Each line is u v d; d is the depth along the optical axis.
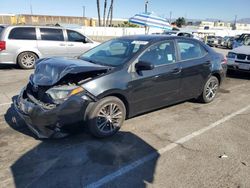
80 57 5.33
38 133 4.05
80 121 4.07
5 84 7.68
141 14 18.75
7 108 5.59
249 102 6.54
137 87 4.57
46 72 4.23
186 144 4.23
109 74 4.26
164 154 3.90
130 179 3.31
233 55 9.45
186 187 3.17
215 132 4.70
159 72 4.89
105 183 3.23
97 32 39.03
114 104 4.34
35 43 10.17
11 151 3.87
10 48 9.82
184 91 5.56
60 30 10.69
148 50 4.80
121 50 4.96
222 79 6.52
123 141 4.27
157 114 5.47
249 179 3.35
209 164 3.66
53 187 3.14
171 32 25.48
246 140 4.41
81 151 3.92
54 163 3.61
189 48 5.68
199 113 5.63
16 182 3.20
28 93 4.32
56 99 3.91
